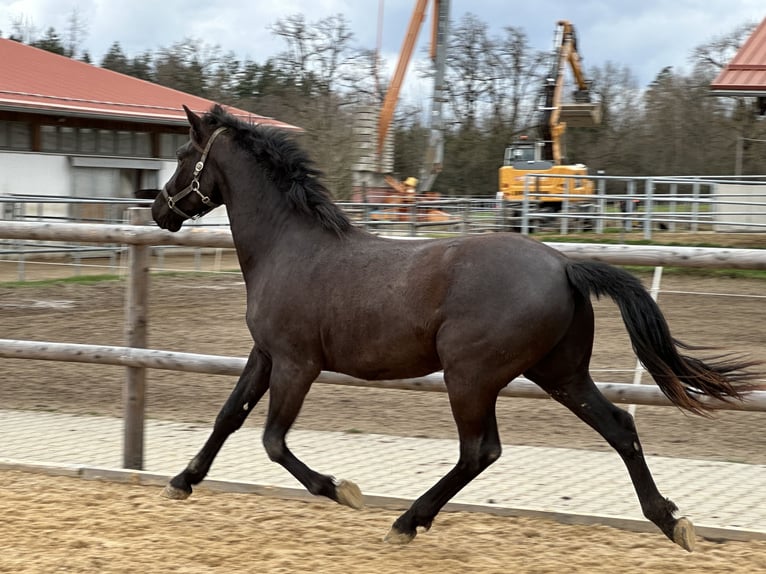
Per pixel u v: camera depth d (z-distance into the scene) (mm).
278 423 4676
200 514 4977
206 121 5164
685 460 6125
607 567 4238
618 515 5012
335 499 4559
